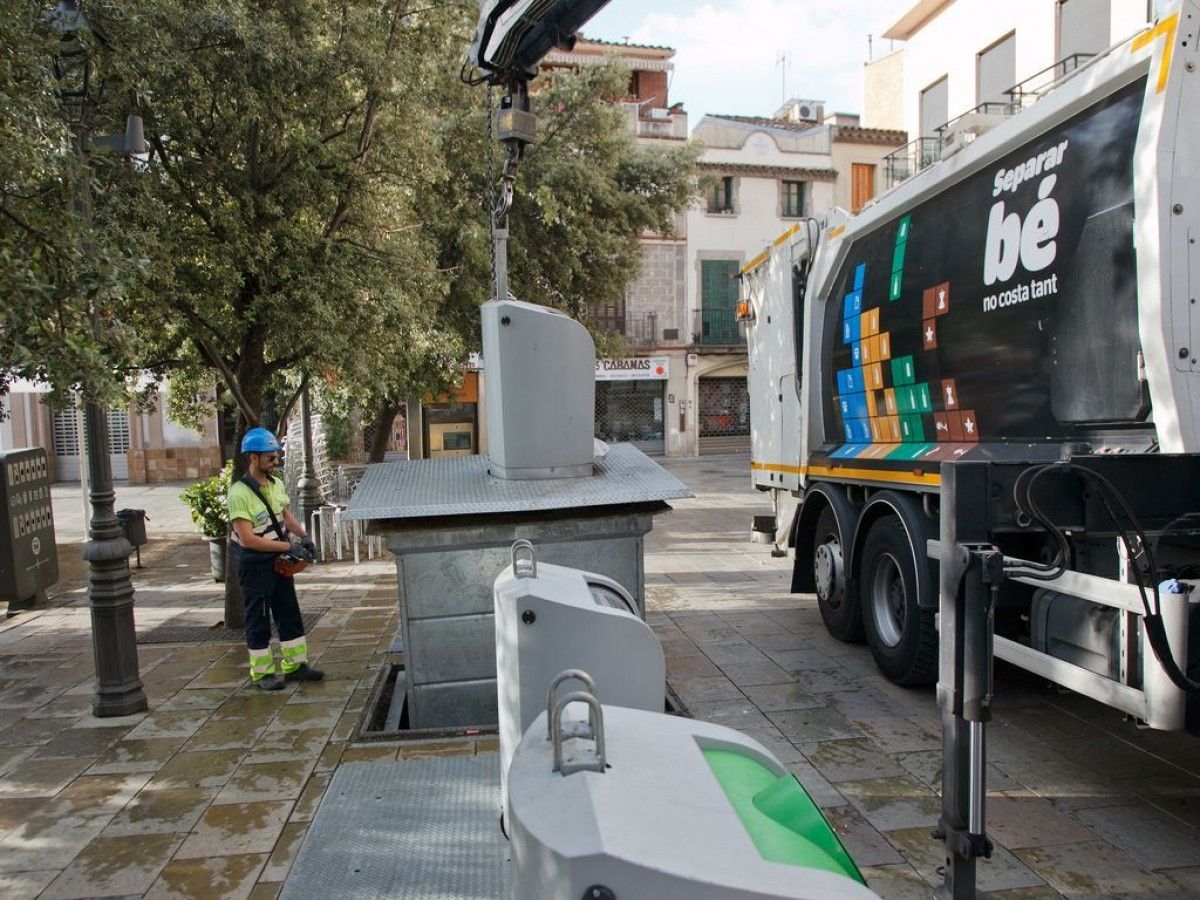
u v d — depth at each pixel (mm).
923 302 5633
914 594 5488
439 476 5363
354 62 6977
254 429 6133
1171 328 3633
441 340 11281
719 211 31750
